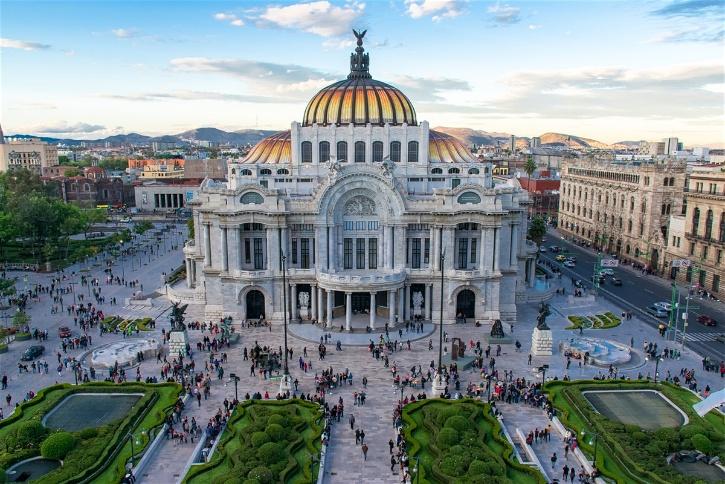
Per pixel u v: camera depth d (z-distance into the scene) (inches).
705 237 5157.5
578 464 2413.9
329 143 4611.2
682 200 5994.1
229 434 2600.9
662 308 4532.5
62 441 2402.8
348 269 4360.2
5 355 3599.9
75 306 4658.0
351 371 3376.0
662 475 2235.5
